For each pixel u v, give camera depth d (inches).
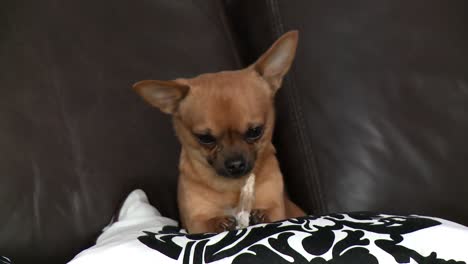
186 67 43.4
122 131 42.3
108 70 42.7
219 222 40.3
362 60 41.8
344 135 41.3
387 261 33.5
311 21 42.1
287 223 35.2
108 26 43.3
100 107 42.3
